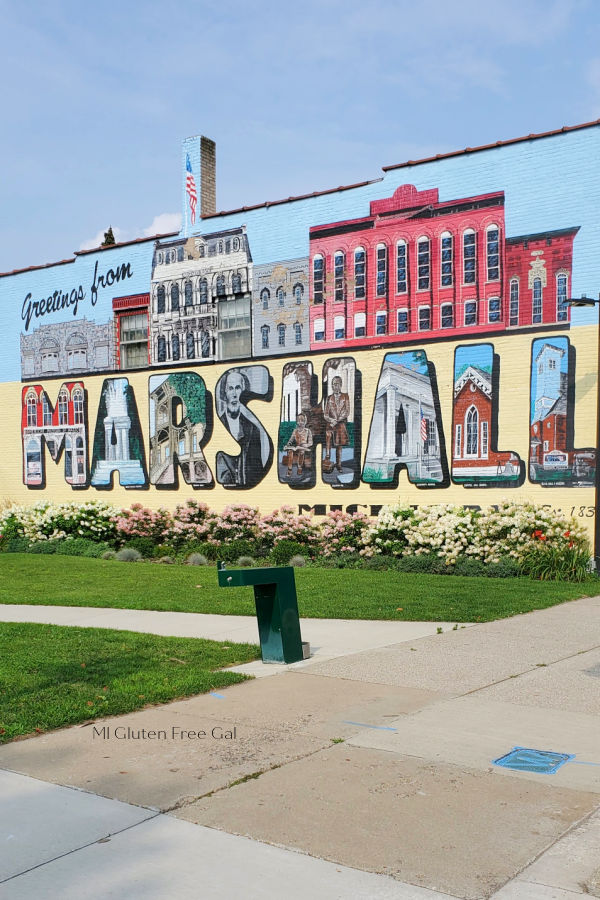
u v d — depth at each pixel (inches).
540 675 324.2
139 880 164.2
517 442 690.2
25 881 164.2
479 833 183.9
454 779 215.2
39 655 354.0
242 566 722.2
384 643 386.0
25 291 1009.5
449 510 694.5
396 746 240.5
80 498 959.0
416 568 658.8
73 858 173.2
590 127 666.2
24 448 1003.3
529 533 640.4
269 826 187.2
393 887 161.5
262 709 278.5
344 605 486.9
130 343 926.4
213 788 208.8
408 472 743.7
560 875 166.2
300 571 652.1
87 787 210.1
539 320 684.7
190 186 885.2
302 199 809.5
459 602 495.8
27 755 234.1
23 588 593.0
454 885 162.2
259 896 158.6
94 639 391.2
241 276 845.8
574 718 267.9
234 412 847.1
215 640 393.4
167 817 192.2
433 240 735.7
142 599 528.7
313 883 163.0
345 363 780.0
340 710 277.1
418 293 741.9
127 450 922.7
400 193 753.0
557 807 197.9
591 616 457.4
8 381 1018.7
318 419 794.2
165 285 900.0
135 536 852.0
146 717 270.4
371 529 713.6
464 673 327.6
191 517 844.0
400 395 749.3
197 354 874.8
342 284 783.1
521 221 694.5
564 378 670.5
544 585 571.5
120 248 935.7
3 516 925.8
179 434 885.2
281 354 818.2
